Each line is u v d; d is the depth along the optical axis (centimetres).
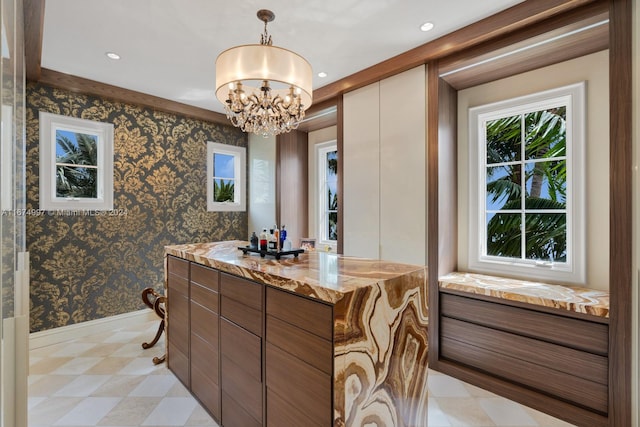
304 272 164
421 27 238
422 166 278
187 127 424
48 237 318
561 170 253
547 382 216
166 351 271
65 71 310
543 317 218
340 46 265
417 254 282
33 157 309
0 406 91
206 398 212
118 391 234
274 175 448
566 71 246
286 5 211
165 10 216
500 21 221
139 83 339
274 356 158
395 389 155
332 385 129
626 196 181
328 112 381
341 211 343
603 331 193
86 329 340
